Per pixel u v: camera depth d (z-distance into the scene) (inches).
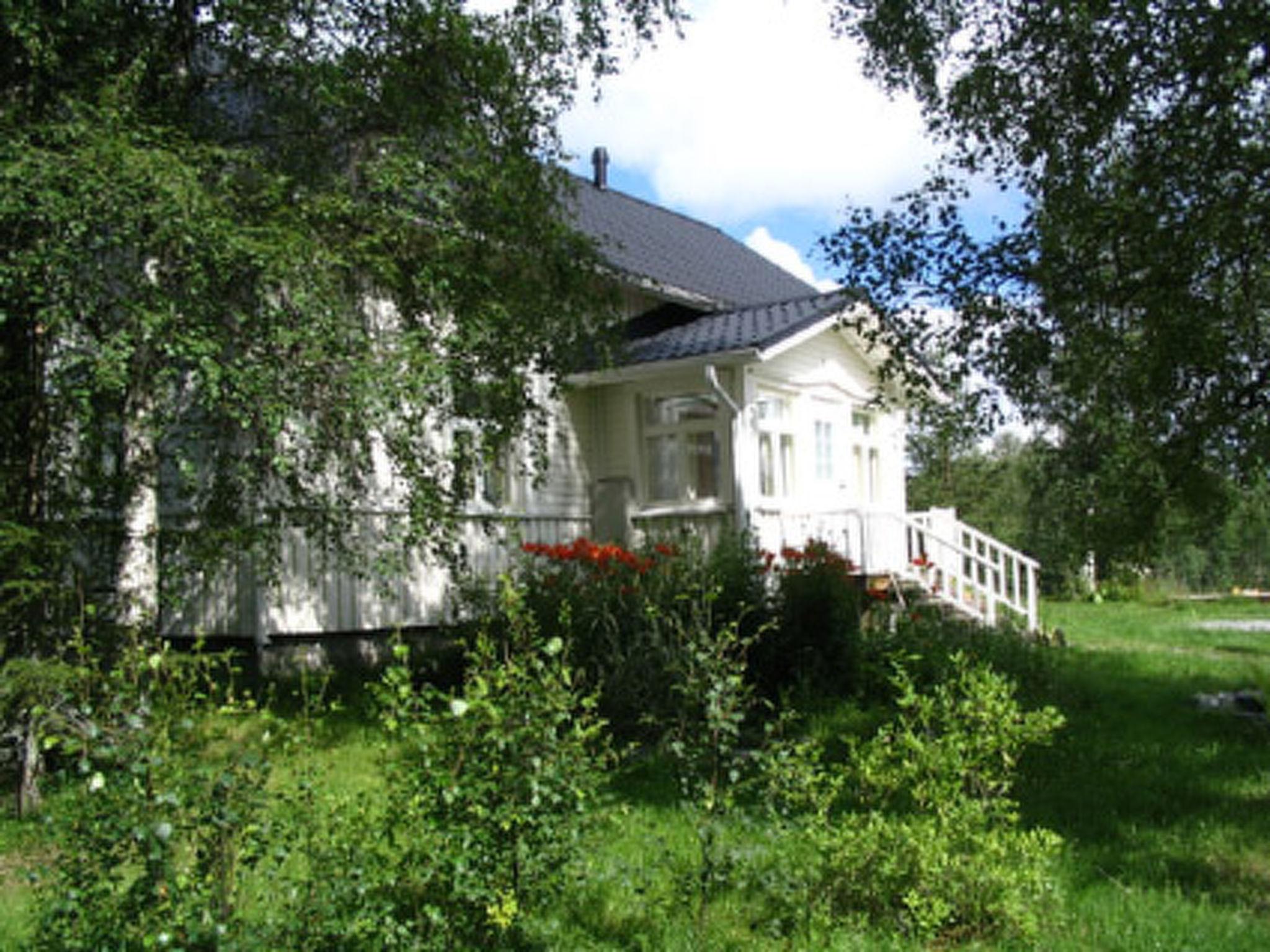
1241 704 349.4
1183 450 315.9
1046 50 300.2
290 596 400.8
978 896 167.0
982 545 729.6
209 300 226.2
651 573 362.3
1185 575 1163.3
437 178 275.1
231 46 288.4
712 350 475.5
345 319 249.0
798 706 344.2
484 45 307.6
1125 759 281.1
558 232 322.0
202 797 130.2
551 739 146.1
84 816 126.3
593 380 507.2
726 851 164.9
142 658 142.7
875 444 664.4
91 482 263.0
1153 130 290.8
